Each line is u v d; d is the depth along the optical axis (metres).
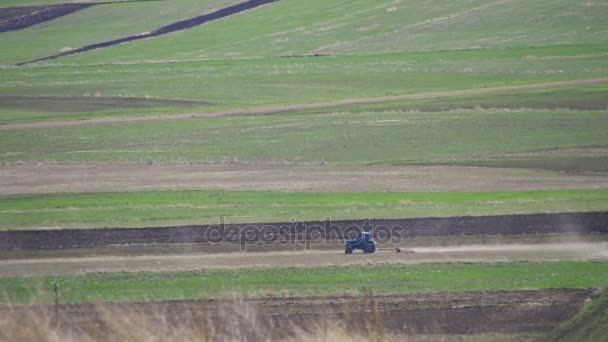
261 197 146.50
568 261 113.44
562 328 94.94
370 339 92.00
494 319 97.19
